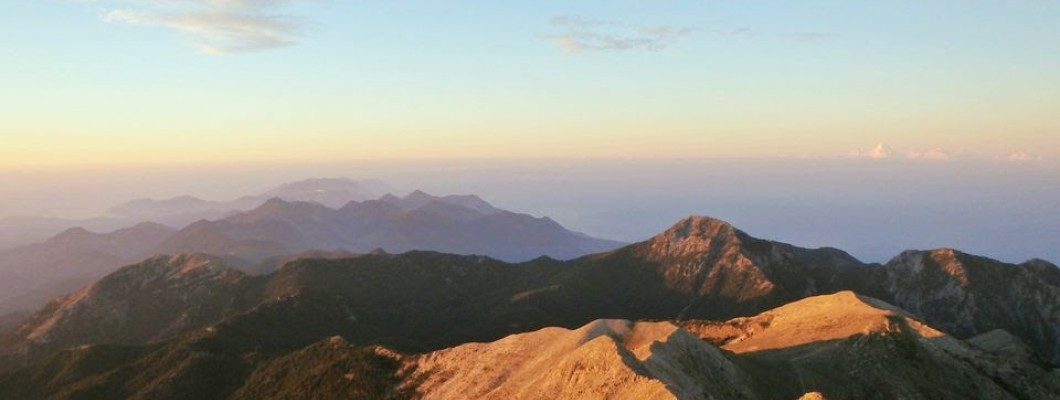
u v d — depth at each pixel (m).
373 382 103.19
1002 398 92.62
